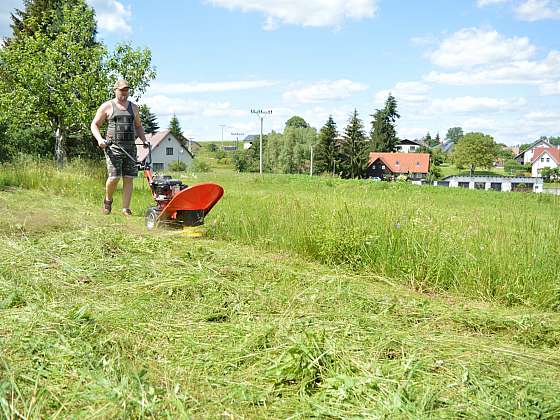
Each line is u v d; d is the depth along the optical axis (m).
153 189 7.99
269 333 3.39
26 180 12.70
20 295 3.96
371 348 3.24
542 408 2.55
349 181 31.78
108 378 2.67
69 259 5.09
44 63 19.36
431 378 2.88
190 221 7.55
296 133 80.75
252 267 5.37
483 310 4.48
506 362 3.20
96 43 23.34
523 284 5.05
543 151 87.19
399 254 5.73
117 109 8.48
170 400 2.49
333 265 6.02
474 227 6.17
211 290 4.36
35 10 36.22
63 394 2.56
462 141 93.69
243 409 2.57
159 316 3.76
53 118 21.38
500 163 116.38
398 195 10.59
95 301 3.99
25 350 2.94
